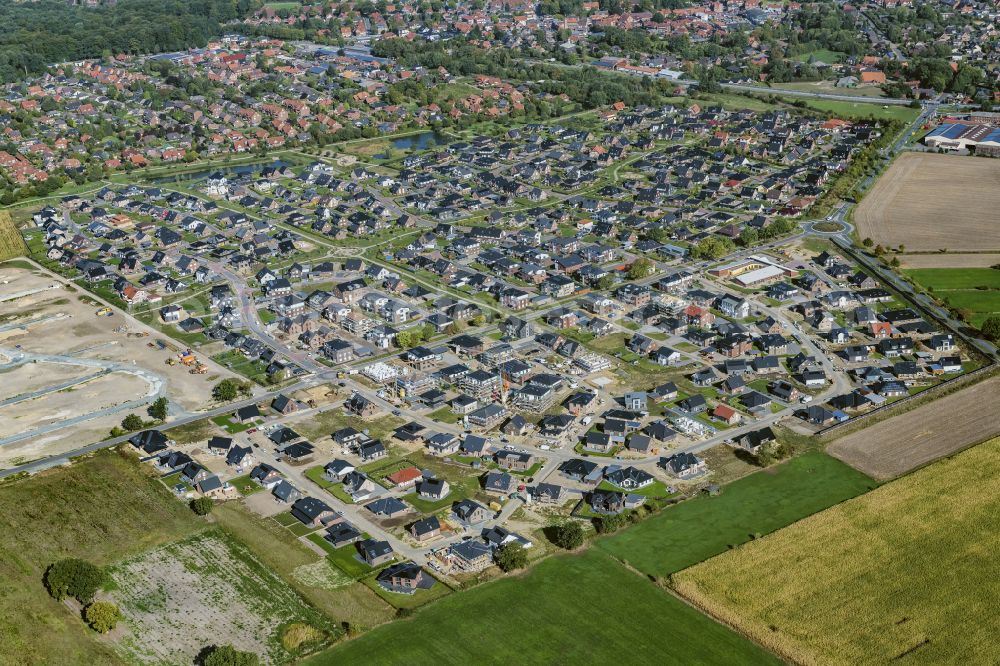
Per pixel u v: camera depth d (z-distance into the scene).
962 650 146.50
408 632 154.38
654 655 148.25
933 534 174.25
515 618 157.00
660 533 178.38
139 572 170.00
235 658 143.50
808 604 157.50
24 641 153.50
